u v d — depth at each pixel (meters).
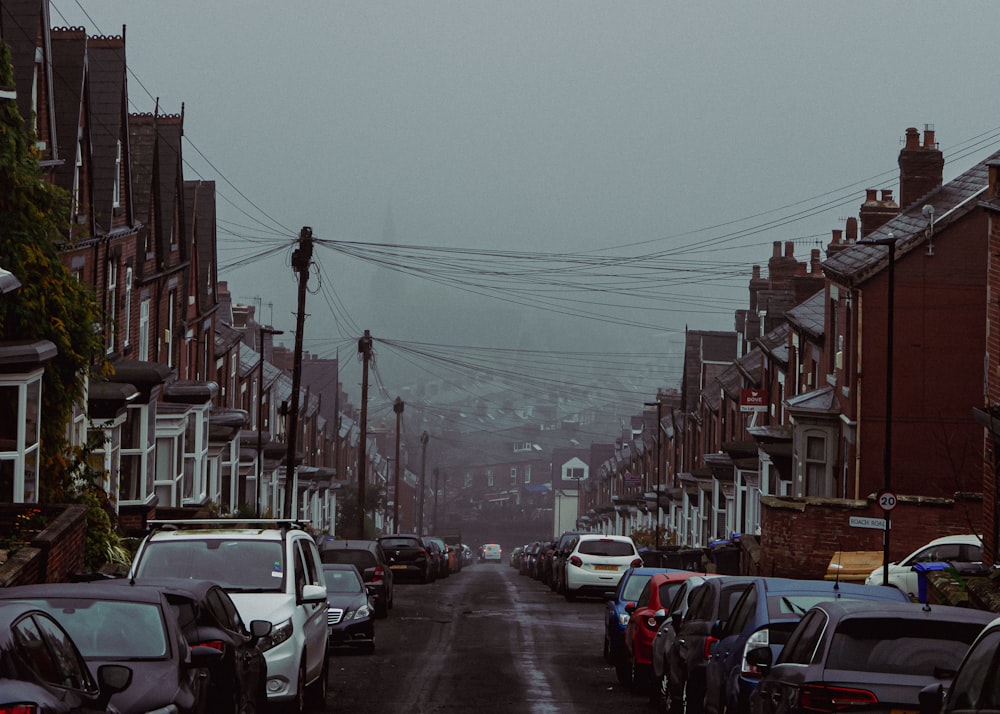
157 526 24.27
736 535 70.00
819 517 52.34
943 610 16.11
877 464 56.44
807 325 66.88
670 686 24.50
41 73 44.09
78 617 15.64
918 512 51.22
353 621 35.91
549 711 25.91
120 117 53.94
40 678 11.80
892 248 42.00
